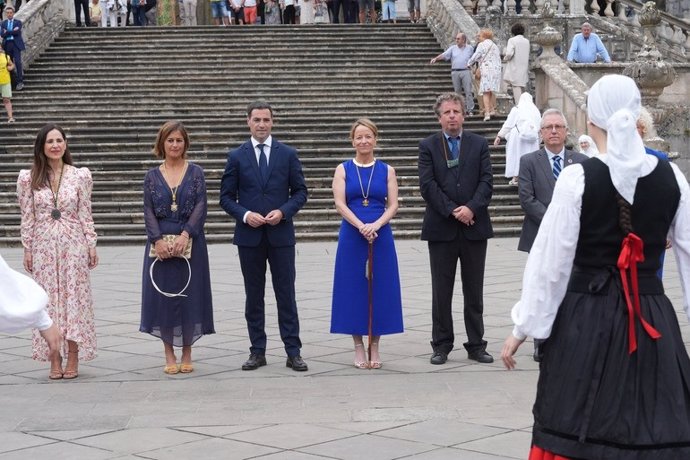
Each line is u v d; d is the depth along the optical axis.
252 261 9.59
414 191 22.16
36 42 29.62
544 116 9.95
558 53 33.44
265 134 9.65
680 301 12.81
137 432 7.50
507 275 15.62
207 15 41.44
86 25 32.28
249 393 8.67
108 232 20.91
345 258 9.61
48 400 8.53
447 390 8.69
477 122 25.56
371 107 27.00
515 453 6.87
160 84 28.22
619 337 4.79
